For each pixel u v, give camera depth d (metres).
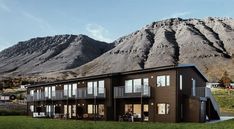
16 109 80.50
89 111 58.34
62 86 65.50
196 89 50.91
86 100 59.16
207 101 50.88
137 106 52.22
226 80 137.50
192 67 50.88
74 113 62.09
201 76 53.88
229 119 49.94
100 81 56.38
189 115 47.53
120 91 53.28
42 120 54.34
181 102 48.00
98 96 55.41
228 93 97.69
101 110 55.94
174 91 47.16
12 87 156.62
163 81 48.88
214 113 52.31
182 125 40.38
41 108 72.50
